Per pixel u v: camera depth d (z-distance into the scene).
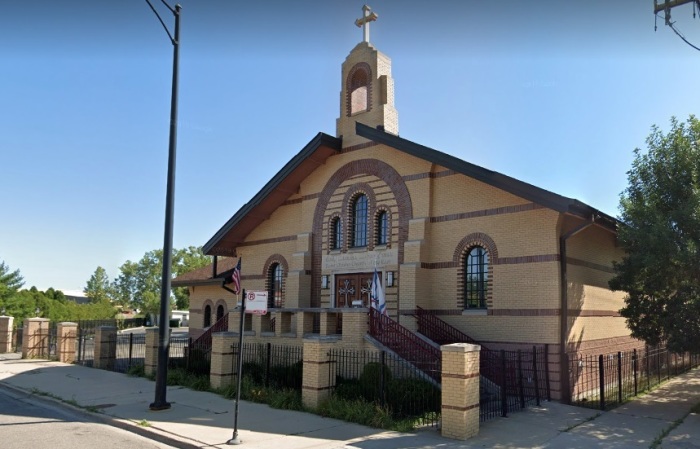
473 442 10.02
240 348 10.35
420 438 10.30
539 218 15.95
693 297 13.44
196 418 12.01
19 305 47.09
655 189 14.83
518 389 14.63
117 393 15.23
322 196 21.75
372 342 14.79
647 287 14.32
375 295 17.64
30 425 11.55
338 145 21.23
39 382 17.33
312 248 21.81
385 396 12.19
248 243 24.91
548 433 10.76
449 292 17.56
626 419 12.12
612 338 18.36
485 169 16.03
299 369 15.14
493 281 16.61
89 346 28.55
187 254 82.50
